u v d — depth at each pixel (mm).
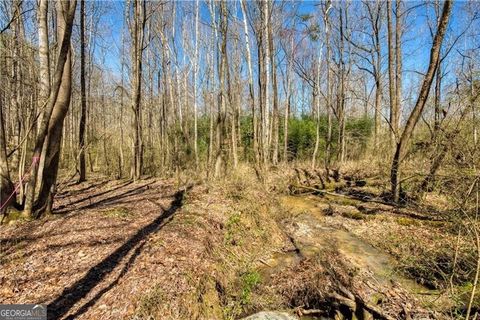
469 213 4172
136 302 3553
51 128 6191
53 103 5840
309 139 19750
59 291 3701
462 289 4246
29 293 3619
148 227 5926
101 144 19000
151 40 16781
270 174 13602
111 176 15617
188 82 20375
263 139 12695
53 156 6293
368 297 4641
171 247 5016
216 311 4078
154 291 3752
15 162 11414
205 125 18953
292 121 21016
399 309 4352
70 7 5277
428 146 7793
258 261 6137
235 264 5516
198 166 14352
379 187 11906
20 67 8969
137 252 4770
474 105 5793
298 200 11812
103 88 21344
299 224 8805
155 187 11125
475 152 4867
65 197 9266
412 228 7594
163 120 17891
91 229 5617
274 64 17781
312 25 18172
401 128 12992
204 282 4305
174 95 19922
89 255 4609
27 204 5906
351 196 11539
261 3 13070
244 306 4480
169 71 17578
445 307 4223
